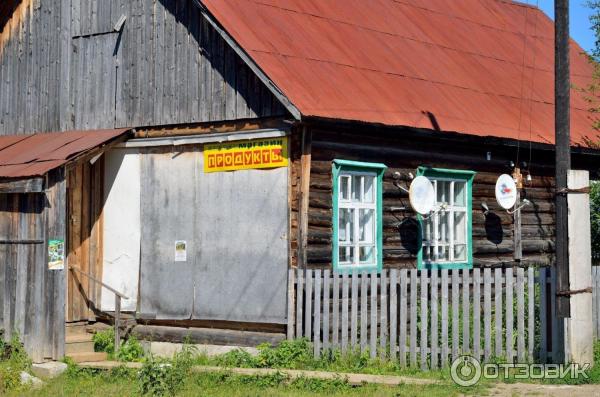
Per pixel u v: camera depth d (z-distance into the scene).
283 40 17.88
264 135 17.00
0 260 17.41
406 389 13.69
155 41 18.80
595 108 24.58
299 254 16.53
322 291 16.12
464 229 20.22
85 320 19.27
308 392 13.99
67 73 20.33
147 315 18.44
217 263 17.61
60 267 16.73
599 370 14.44
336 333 15.86
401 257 18.62
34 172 16.58
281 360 15.91
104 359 17.70
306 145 16.62
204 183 17.89
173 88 18.41
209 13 17.36
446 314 15.24
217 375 15.01
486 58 23.44
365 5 21.80
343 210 17.59
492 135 19.66
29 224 16.92
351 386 14.25
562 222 14.79
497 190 19.77
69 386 15.35
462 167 20.14
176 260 18.17
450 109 19.56
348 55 18.94
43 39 20.83
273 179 16.92
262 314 16.86
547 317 14.91
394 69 19.69
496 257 20.98
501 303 15.05
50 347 16.64
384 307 15.66
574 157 23.48
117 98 19.34
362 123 16.69
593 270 18.14
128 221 18.92
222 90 17.61
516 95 22.47
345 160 17.38
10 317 17.19
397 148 18.59
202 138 17.89
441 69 21.19
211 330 17.69
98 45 19.80
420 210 18.14
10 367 15.99
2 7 21.44
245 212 17.27
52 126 20.52
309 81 17.02
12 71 21.36
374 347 15.67
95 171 19.38
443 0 25.16
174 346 18.11
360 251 17.97
